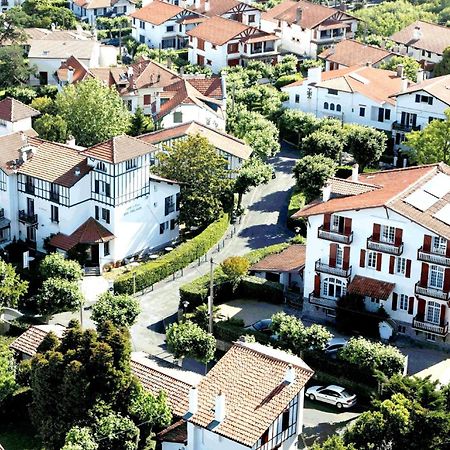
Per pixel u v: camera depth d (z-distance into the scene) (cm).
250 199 13988
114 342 8300
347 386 9419
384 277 10169
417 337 10125
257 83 18088
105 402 8200
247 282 11069
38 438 8681
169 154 13012
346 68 17462
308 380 8888
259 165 13600
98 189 12062
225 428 7625
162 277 11750
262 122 15225
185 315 10544
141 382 8731
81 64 17375
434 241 9819
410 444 7794
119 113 15038
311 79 16350
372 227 10088
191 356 9612
